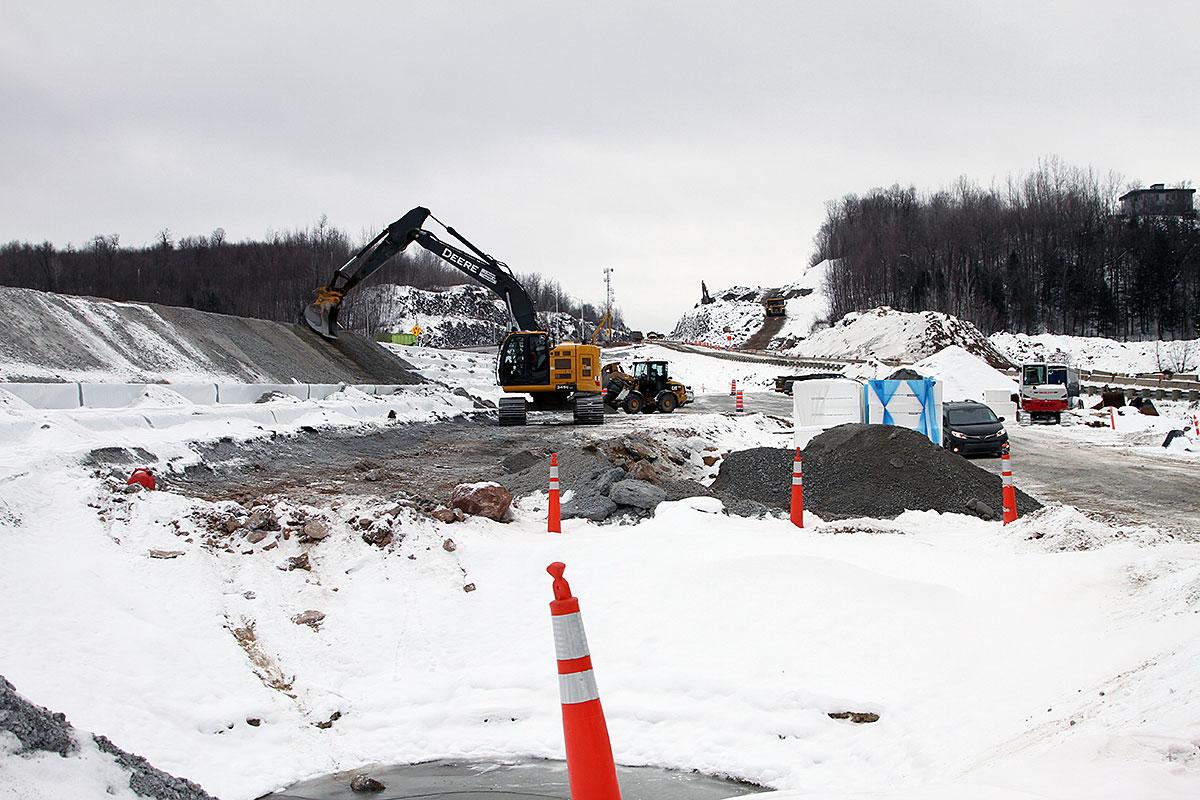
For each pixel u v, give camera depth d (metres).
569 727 3.86
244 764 6.56
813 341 91.69
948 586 8.48
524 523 12.47
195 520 9.91
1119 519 14.08
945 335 78.12
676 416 37.25
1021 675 6.32
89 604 7.86
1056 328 103.19
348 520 10.23
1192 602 6.50
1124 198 126.31
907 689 6.83
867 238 124.06
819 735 6.51
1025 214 109.75
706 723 6.95
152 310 28.66
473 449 22.77
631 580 9.23
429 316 132.75
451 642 8.66
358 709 7.55
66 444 12.88
